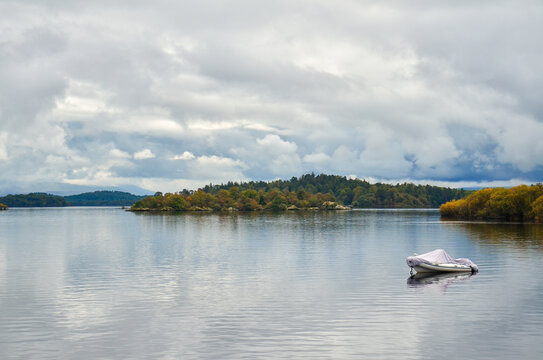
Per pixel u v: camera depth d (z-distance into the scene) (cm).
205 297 4919
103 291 5234
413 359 3191
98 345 3475
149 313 4297
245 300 4775
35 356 3266
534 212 19125
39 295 5041
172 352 3331
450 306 4494
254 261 7625
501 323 3941
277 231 15488
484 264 7138
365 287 5412
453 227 16525
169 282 5759
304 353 3291
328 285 5531
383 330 3766
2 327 3894
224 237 12875
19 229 17250
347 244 10619
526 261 7419
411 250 9256
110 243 11056
